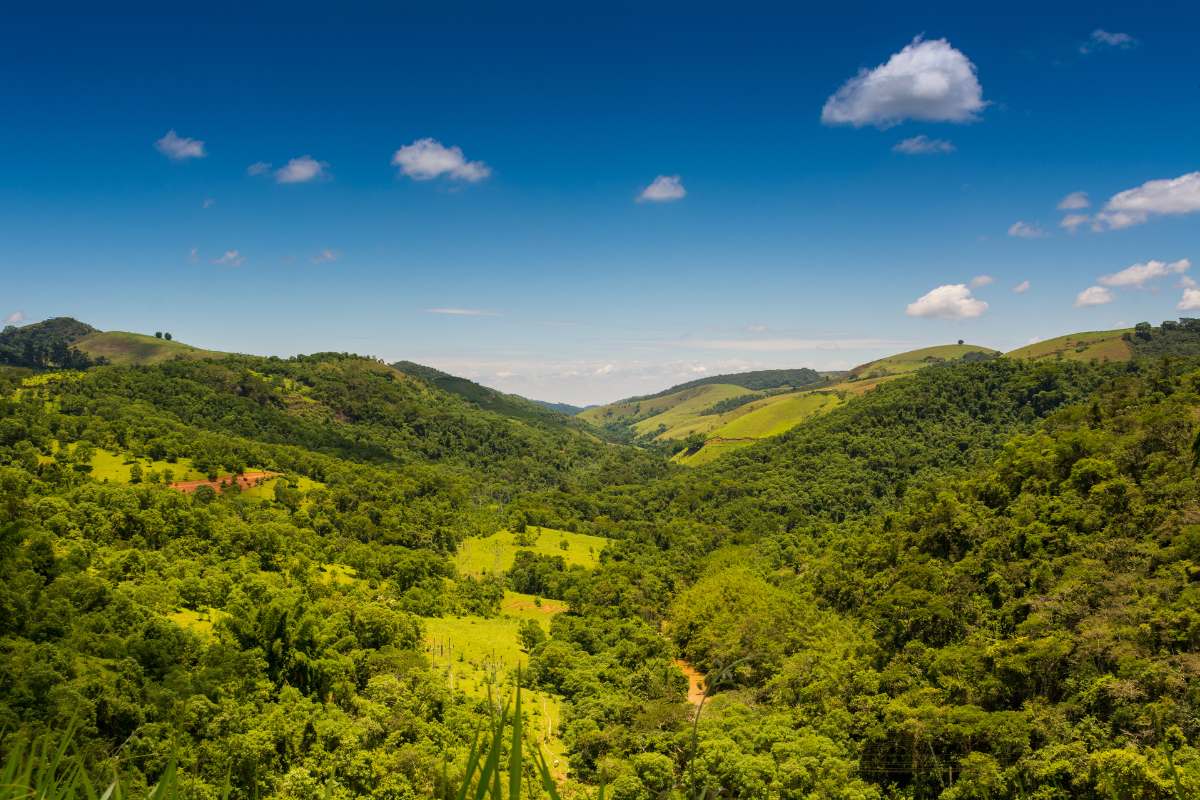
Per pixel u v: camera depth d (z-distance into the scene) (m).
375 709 46.88
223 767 35.22
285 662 50.69
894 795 46.31
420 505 134.00
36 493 78.31
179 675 41.50
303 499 118.25
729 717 55.97
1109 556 52.94
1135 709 39.38
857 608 73.81
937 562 66.69
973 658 49.75
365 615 64.19
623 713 57.72
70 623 42.47
